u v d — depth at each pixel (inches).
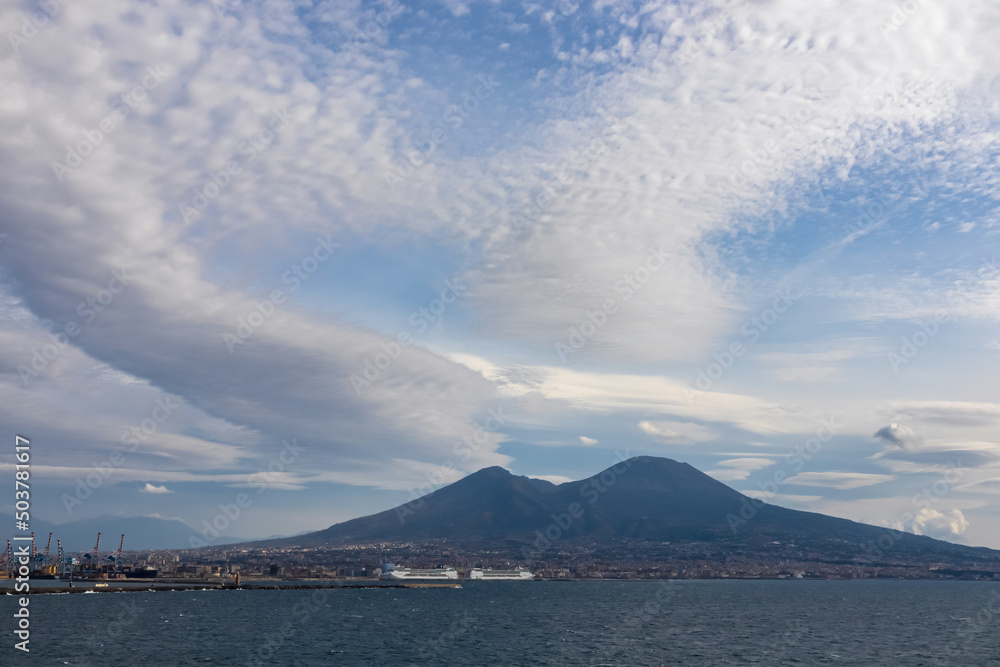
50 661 4168.3
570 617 7731.3
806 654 4771.2
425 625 6658.5
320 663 4237.2
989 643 5477.4
